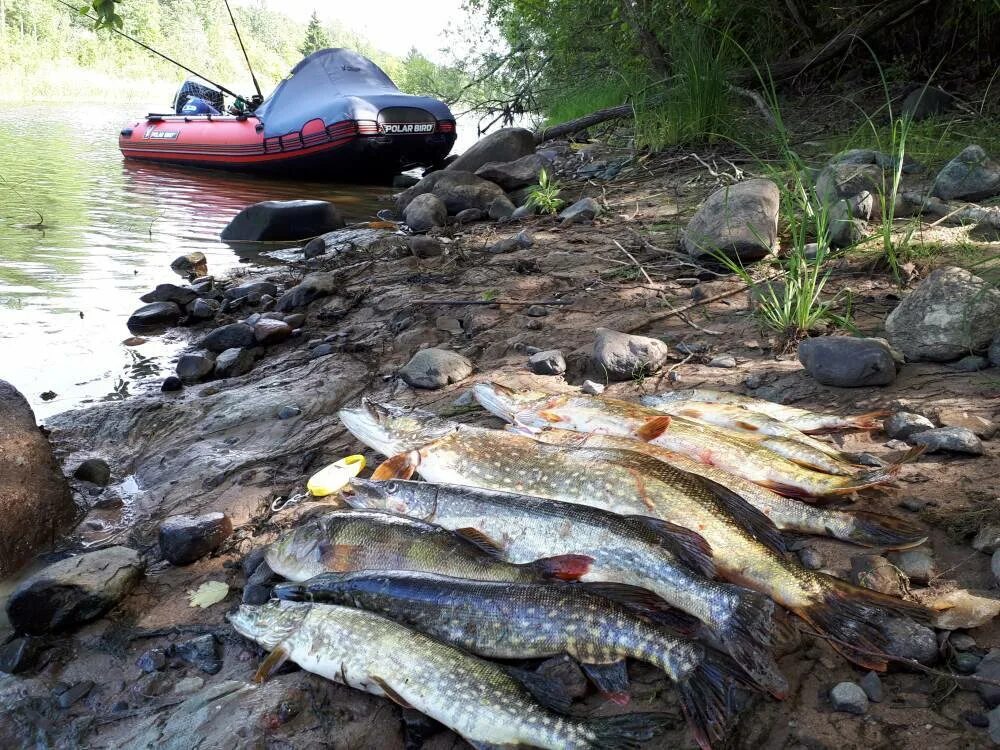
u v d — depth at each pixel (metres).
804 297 1.60
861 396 1.36
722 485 1.02
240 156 4.62
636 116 3.59
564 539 0.97
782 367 1.51
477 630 0.89
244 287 2.46
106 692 0.95
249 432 1.55
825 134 3.18
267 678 0.91
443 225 3.12
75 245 3.03
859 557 0.96
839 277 1.85
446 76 6.44
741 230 2.00
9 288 2.51
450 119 4.53
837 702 0.79
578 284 2.09
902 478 1.12
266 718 0.85
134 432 1.60
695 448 1.15
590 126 4.18
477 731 0.80
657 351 1.56
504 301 2.01
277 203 3.23
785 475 1.09
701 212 2.14
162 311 2.28
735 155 3.13
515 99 5.47
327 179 4.63
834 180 2.11
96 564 1.09
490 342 1.80
